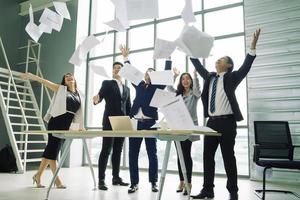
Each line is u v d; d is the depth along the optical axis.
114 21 1.21
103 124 3.22
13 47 7.11
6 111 5.16
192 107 3.08
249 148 4.46
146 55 5.84
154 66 5.68
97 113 6.31
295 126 4.15
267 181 4.20
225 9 5.09
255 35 2.45
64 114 3.09
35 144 6.29
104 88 3.26
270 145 3.11
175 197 2.82
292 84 4.26
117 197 2.72
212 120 2.56
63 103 3.03
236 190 2.40
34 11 6.98
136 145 3.06
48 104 6.46
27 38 7.16
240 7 4.96
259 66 4.55
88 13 6.74
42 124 5.76
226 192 3.20
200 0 5.35
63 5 1.57
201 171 4.85
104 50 6.41
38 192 2.94
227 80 2.52
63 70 6.47
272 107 4.37
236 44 4.91
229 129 2.47
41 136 6.17
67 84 3.24
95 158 6.23
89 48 1.53
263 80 4.49
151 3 1.03
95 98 3.22
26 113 6.70
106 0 6.68
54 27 1.61
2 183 3.58
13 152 5.14
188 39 1.02
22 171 4.75
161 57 1.23
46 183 3.61
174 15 5.62
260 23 4.61
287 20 4.40
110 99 3.24
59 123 3.06
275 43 4.46
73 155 6.06
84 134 2.31
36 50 7.02
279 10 4.48
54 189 3.16
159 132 1.83
